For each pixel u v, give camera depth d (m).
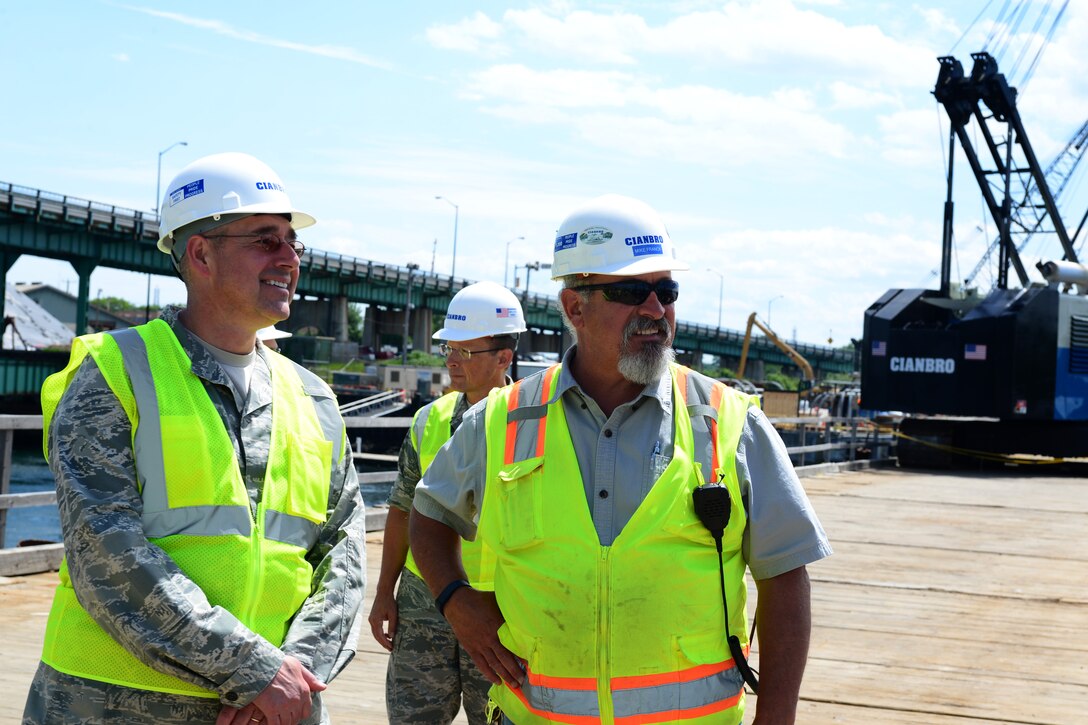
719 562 2.36
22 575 6.94
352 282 68.50
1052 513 12.81
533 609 2.37
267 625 2.35
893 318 20.02
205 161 2.49
